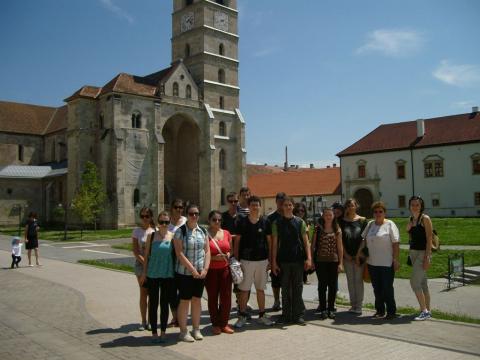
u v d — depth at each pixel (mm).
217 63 73500
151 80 69500
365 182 74500
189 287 9992
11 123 78500
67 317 11883
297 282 11273
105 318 11898
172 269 10117
